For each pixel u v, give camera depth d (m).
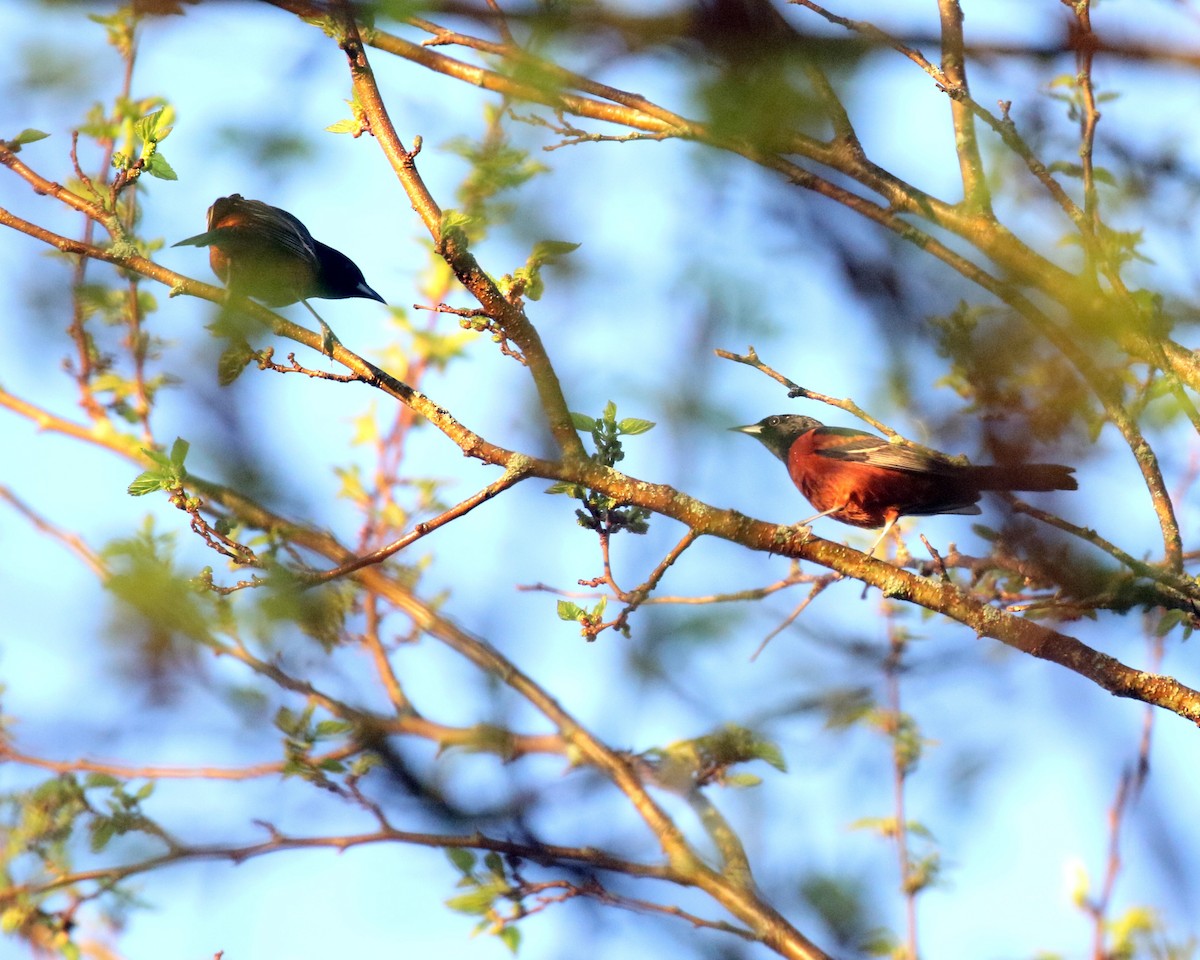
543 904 9.30
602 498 8.91
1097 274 8.27
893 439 8.45
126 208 12.70
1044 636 8.64
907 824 9.82
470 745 10.27
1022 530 8.77
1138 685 8.45
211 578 8.70
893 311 7.93
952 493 11.52
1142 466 8.73
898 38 7.25
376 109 8.70
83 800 10.18
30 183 9.05
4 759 10.40
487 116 10.47
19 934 9.93
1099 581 8.67
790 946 9.07
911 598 8.83
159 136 8.95
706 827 9.96
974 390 7.95
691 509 8.86
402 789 9.80
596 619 8.95
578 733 10.38
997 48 7.46
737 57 5.78
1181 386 8.53
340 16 8.31
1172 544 8.66
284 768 10.01
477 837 9.49
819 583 10.39
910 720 10.43
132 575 10.43
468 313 8.64
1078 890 9.02
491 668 10.77
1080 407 8.04
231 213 11.93
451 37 9.70
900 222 8.39
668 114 9.22
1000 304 7.91
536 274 8.69
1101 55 7.41
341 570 8.68
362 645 11.12
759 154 8.33
